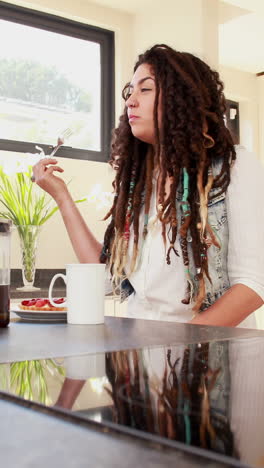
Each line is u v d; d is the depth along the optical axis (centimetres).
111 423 31
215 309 143
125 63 391
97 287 111
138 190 170
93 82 389
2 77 347
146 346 72
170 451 27
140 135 170
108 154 388
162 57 167
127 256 167
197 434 29
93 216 371
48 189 176
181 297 157
